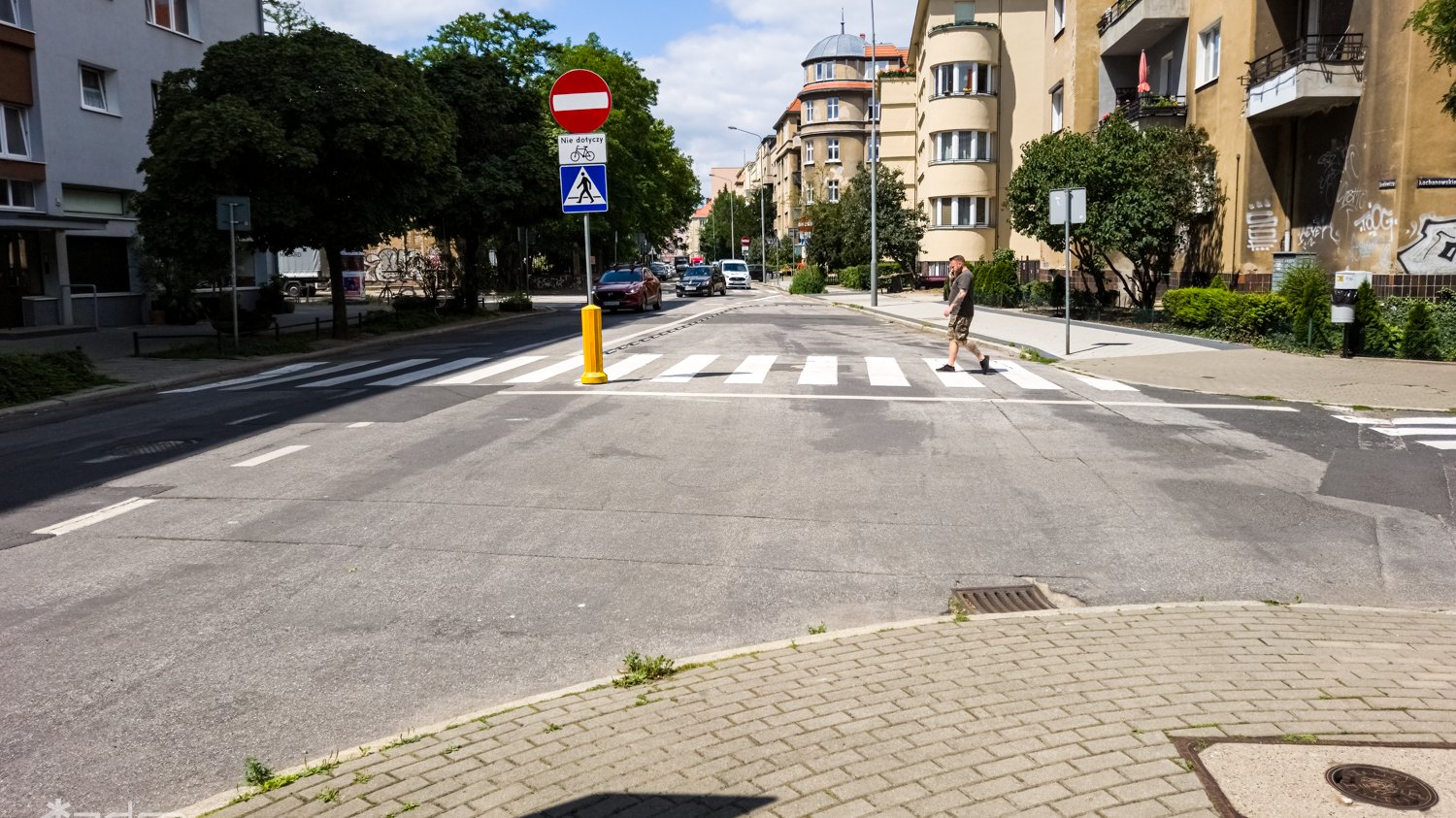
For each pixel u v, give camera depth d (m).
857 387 13.31
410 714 4.20
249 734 4.02
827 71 84.56
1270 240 22.12
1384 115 18.47
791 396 12.58
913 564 6.17
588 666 4.68
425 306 30.56
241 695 4.38
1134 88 31.03
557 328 26.25
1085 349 17.52
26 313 24.25
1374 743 3.57
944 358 17.00
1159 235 23.06
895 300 40.72
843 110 83.81
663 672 4.41
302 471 8.67
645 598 5.59
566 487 8.02
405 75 22.42
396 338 23.95
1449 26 12.85
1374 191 18.77
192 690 4.42
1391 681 4.18
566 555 6.33
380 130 20.08
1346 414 11.33
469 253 33.28
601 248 64.75
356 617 5.29
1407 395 12.38
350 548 6.47
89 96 26.59
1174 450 9.39
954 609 5.42
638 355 17.50
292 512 7.32
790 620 5.26
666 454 9.21
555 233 54.44
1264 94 20.75
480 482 8.19
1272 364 15.30
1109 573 6.02
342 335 22.89
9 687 4.44
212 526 6.98
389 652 4.84
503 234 34.22
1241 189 22.52
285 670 4.64
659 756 3.61
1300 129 21.28
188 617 5.28
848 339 21.16
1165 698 4.02
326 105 19.83
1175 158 23.25
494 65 32.19
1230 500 7.63
